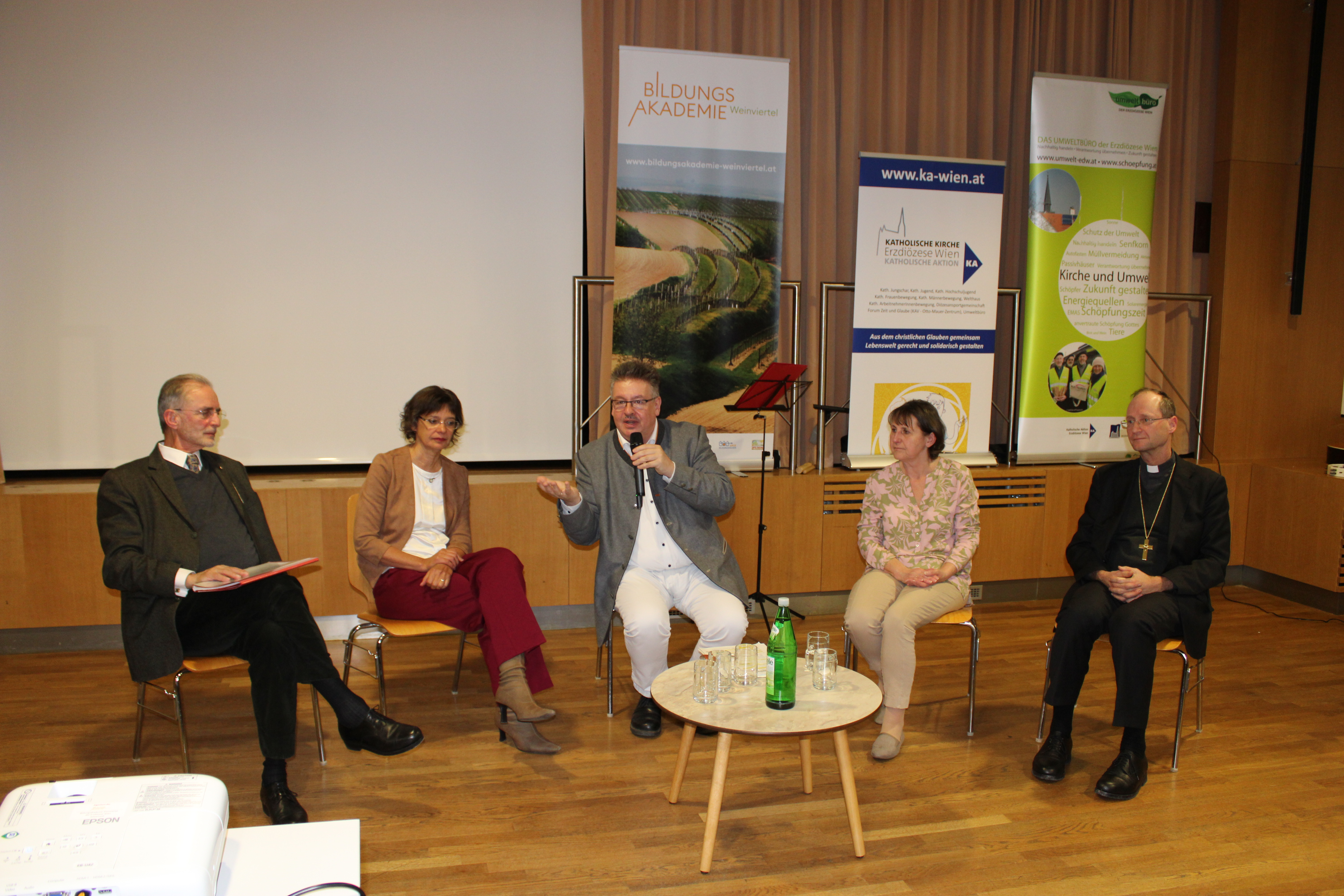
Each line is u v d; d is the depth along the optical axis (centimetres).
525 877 203
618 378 284
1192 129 470
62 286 366
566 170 407
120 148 365
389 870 205
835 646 370
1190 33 469
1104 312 440
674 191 385
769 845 218
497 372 409
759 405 359
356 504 294
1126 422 372
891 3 428
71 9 355
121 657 351
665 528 291
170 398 246
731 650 234
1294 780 257
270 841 128
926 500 292
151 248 371
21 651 352
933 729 290
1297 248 473
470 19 391
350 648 288
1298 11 473
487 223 401
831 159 427
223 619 243
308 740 278
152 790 114
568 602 391
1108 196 434
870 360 413
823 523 408
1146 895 200
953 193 411
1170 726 296
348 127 384
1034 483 430
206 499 254
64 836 106
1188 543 270
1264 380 491
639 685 281
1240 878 207
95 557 350
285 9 373
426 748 272
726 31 405
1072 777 257
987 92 442
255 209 379
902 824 229
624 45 387
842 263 439
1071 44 453
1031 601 445
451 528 304
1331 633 398
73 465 375
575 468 303
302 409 392
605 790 246
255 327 384
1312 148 461
